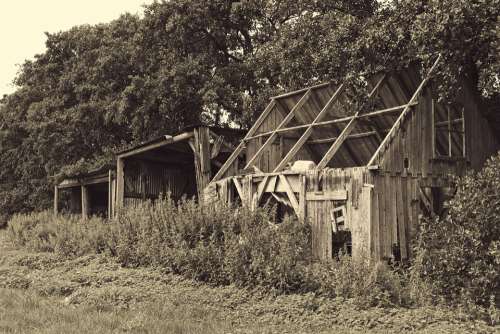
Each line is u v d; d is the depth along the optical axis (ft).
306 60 61.57
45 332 27.27
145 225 49.55
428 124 47.75
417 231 44.68
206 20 88.28
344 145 62.39
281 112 67.92
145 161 81.82
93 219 67.82
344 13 63.16
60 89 112.27
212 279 39.42
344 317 30.60
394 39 49.62
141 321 29.43
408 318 29.94
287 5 68.74
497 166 36.96
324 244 45.03
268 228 41.19
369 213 41.55
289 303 33.06
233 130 69.56
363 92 53.31
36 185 139.85
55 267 52.13
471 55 47.37
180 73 85.76
